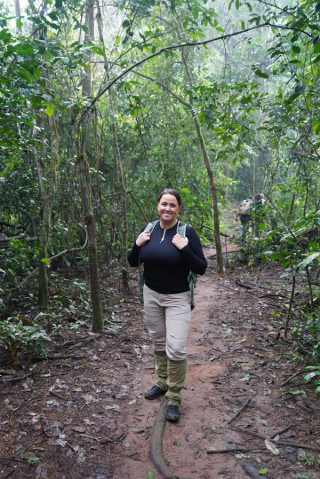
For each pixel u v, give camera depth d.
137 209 8.30
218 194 9.97
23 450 2.41
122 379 3.38
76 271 6.99
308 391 3.14
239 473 2.26
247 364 3.68
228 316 5.14
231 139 5.05
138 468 2.31
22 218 6.41
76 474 2.24
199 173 10.14
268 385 3.27
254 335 4.42
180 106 9.05
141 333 4.49
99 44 3.98
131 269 7.55
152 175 8.80
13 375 3.35
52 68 4.38
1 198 5.71
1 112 3.32
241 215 10.34
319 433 2.60
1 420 2.71
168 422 2.77
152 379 3.40
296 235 3.48
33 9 5.68
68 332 4.41
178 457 2.41
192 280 2.84
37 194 6.08
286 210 8.65
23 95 3.24
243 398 3.08
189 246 2.79
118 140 8.66
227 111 5.04
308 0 3.78
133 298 5.90
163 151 9.22
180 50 7.97
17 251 4.99
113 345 4.12
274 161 9.86
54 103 3.78
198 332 4.58
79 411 2.86
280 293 6.19
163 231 2.89
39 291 5.06
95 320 4.41
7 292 5.01
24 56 3.11
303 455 2.38
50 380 3.32
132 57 7.90
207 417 2.84
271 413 2.86
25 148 4.85
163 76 8.50
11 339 3.44
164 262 2.76
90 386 3.24
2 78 3.08
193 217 9.72
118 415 2.84
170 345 2.78
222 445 2.51
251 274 7.61
